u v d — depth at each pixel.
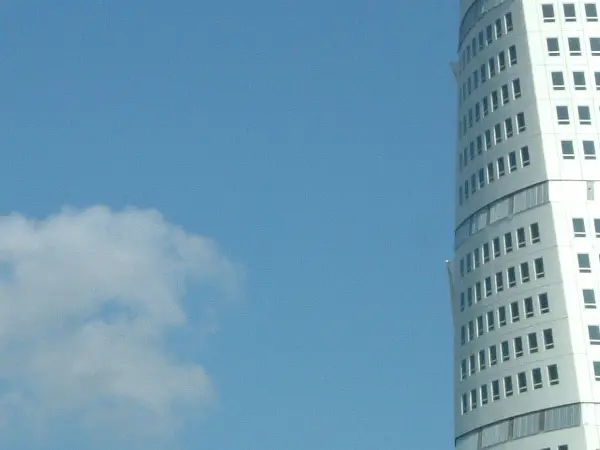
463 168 160.75
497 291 149.75
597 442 137.00
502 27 158.62
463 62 165.25
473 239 155.00
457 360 154.50
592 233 146.00
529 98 152.75
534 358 143.38
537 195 148.75
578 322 142.00
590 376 139.88
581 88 152.62
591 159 149.25
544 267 145.62
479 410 148.00
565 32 155.12
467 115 161.75
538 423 140.88
